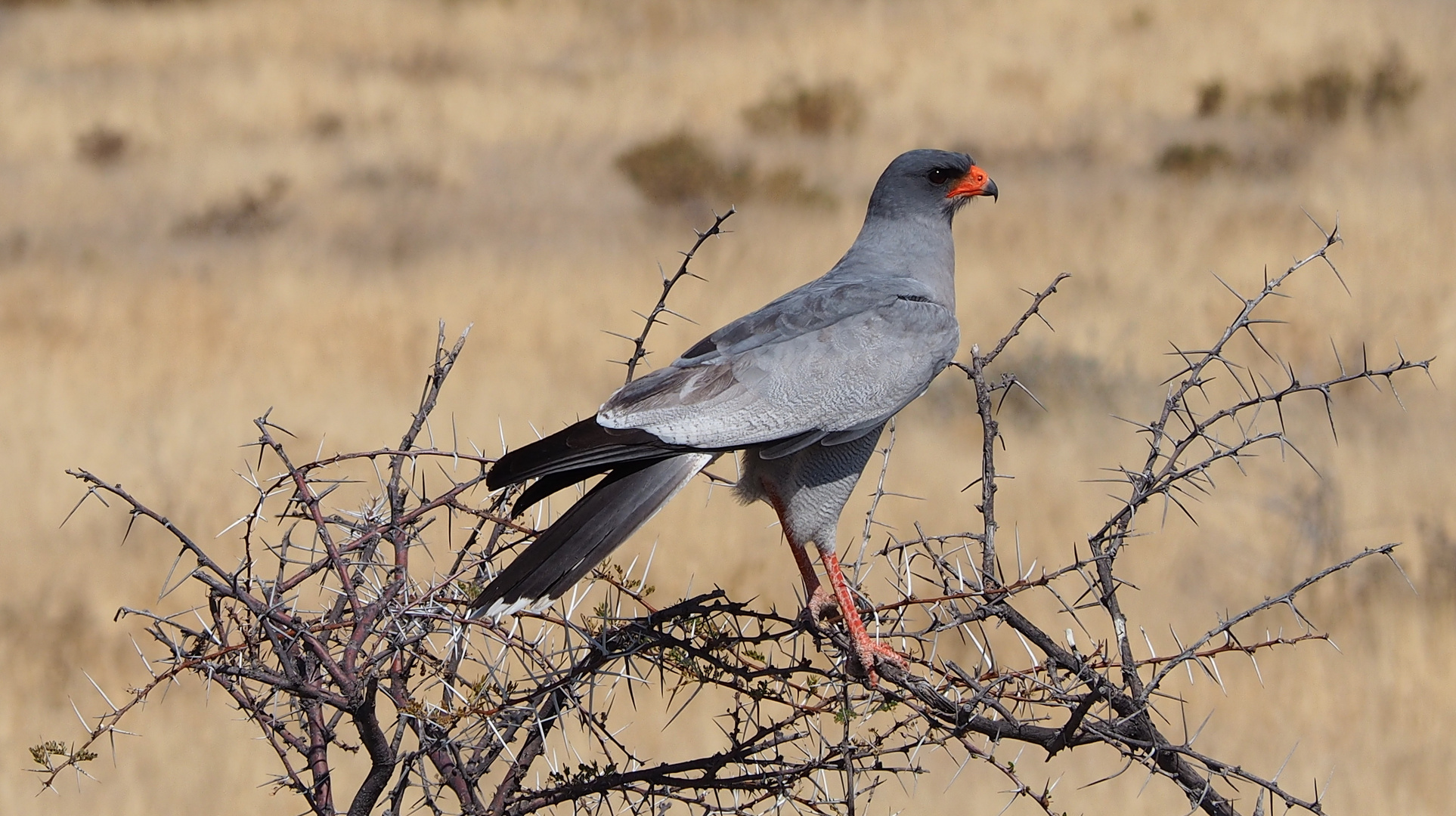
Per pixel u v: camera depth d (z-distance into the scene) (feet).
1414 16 135.64
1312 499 42.93
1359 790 31.45
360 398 56.13
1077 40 138.72
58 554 41.78
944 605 17.95
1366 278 68.85
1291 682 35.37
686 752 31.83
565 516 18.43
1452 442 49.88
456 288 72.79
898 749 16.55
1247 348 61.26
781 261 78.69
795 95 118.01
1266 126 109.81
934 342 21.89
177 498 45.55
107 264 82.53
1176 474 16.61
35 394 56.54
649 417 19.90
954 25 148.77
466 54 149.07
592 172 103.60
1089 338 61.87
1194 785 16.43
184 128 117.80
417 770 18.63
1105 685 16.21
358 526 16.93
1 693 35.01
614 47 151.74
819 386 20.92
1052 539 42.14
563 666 18.52
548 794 16.78
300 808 31.53
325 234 89.81
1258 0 144.77
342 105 123.75
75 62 143.84
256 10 161.58
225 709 34.63
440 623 17.16
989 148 108.06
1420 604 38.22
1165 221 82.74
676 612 16.94
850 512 44.34
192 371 60.49
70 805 31.27
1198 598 39.52
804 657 17.72
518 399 56.13
